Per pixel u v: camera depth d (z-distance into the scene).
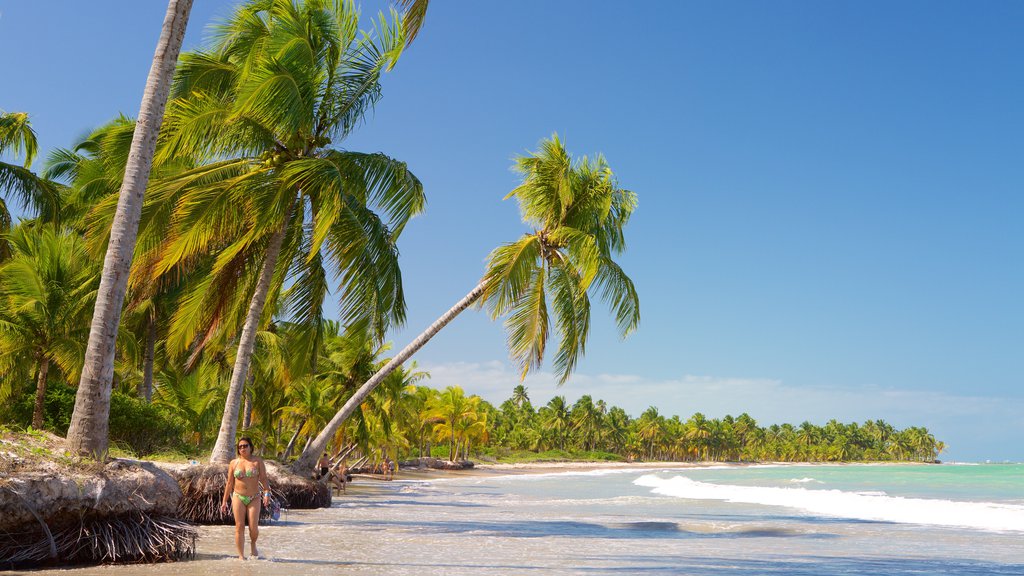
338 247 16.95
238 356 16.67
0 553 7.94
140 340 27.86
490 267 18.80
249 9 17.36
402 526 15.41
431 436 88.06
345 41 17.95
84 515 8.52
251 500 9.52
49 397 22.81
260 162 17.23
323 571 8.40
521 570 9.17
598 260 18.20
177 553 9.12
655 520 19.53
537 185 20.64
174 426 25.52
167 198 15.58
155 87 10.63
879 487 46.81
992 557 12.59
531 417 166.38
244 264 18.22
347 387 36.22
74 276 23.36
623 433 179.38
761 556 12.01
